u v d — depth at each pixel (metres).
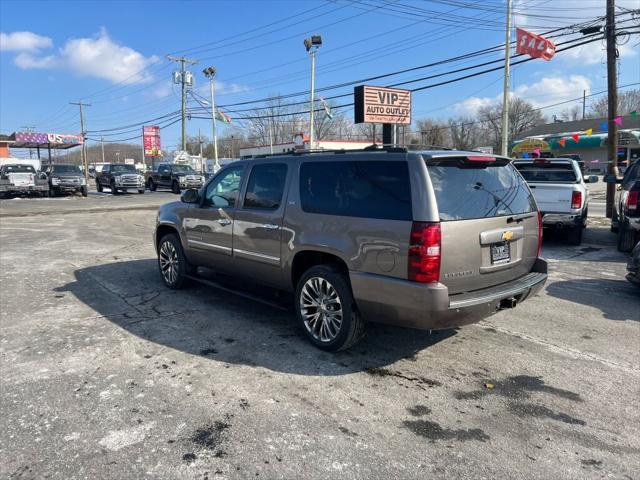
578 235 10.38
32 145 55.41
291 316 5.46
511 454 2.93
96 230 13.27
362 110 27.92
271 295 5.48
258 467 2.78
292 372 4.02
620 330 5.11
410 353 4.45
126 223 15.05
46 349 4.47
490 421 3.30
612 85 15.59
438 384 3.84
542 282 4.47
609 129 15.71
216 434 3.10
